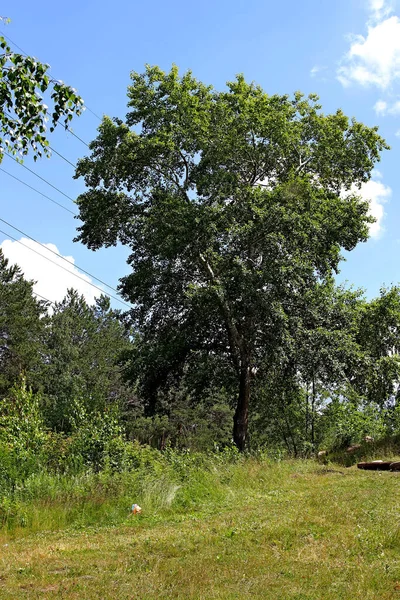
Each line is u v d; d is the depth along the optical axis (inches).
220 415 2018.9
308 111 1107.9
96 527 395.9
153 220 952.9
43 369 1815.9
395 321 1059.3
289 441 1151.0
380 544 276.8
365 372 967.0
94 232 1060.5
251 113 1003.3
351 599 206.4
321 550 275.9
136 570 265.1
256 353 994.1
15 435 555.8
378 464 636.7
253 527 336.8
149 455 567.5
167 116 992.9
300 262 900.6
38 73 274.4
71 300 2164.1
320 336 895.1
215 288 852.0
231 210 944.3
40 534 378.9
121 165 1002.7
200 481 517.3
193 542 312.5
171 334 1020.5
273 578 238.2
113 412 614.2
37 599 224.8
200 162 1001.5
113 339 2089.1
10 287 1721.2
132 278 1005.8
